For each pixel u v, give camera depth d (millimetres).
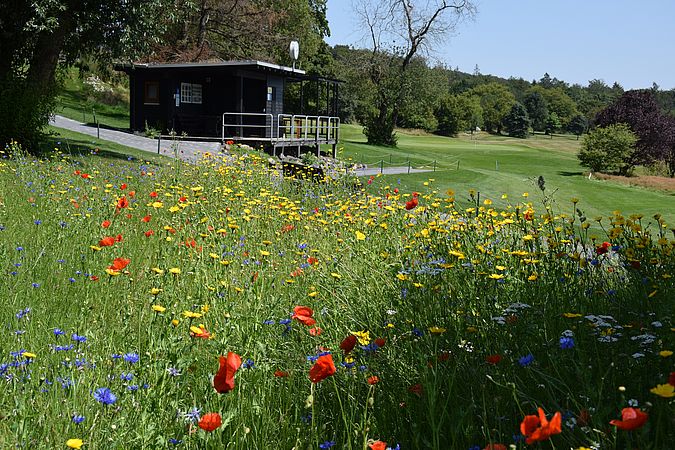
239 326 4055
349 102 91312
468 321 4000
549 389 2949
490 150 78188
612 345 3369
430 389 2771
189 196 10227
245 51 52500
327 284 5211
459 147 78625
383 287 5023
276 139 31781
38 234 7004
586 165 58875
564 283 4918
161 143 28172
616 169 58875
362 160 42531
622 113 65125
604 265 5738
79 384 3047
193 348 3631
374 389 3188
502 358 3330
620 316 4160
